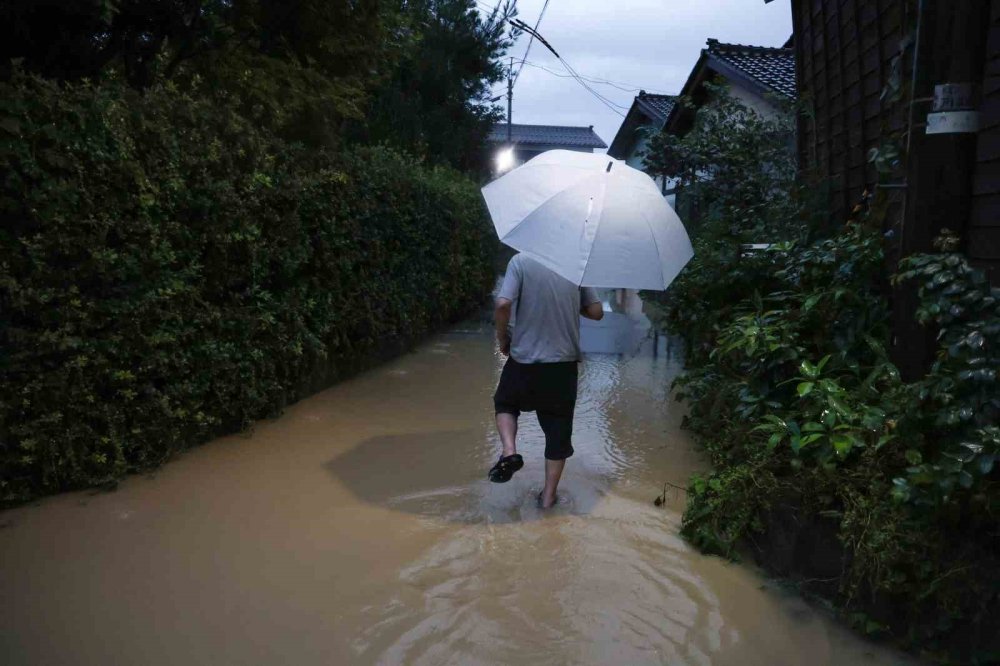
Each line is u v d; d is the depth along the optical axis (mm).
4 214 3709
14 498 4031
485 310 13922
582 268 3879
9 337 3756
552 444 4523
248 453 5203
